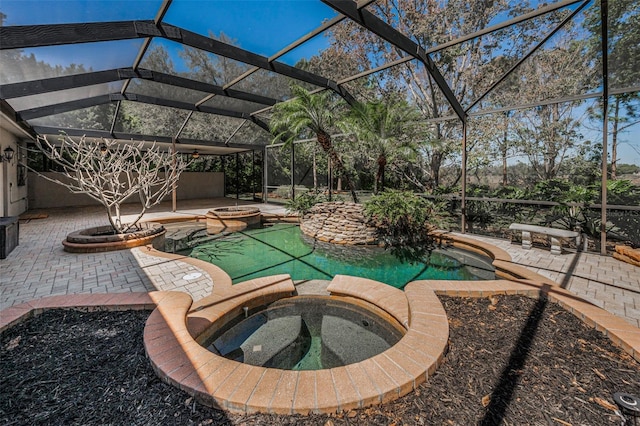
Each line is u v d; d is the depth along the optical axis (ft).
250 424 5.30
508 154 25.34
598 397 6.03
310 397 5.68
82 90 23.03
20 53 14.97
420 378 6.34
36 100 22.41
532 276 13.53
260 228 30.30
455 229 25.43
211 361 6.77
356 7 14.71
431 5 23.91
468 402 5.87
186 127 36.96
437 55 25.04
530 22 19.63
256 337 9.95
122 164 21.12
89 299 10.28
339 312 11.87
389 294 11.94
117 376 6.57
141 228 22.79
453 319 9.38
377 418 5.45
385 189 26.45
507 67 21.83
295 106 27.35
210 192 59.57
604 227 17.31
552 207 21.27
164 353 7.06
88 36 14.29
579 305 9.92
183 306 9.65
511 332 8.58
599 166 20.90
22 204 35.58
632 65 15.74
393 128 27.25
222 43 18.60
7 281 13.52
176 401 5.84
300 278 15.70
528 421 5.43
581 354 7.50
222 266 18.07
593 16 16.19
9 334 8.35
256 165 55.31
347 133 30.60
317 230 25.49
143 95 27.35
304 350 9.21
